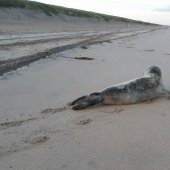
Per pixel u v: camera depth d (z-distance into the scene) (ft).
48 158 4.22
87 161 4.12
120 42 21.45
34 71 9.78
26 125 5.39
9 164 4.10
